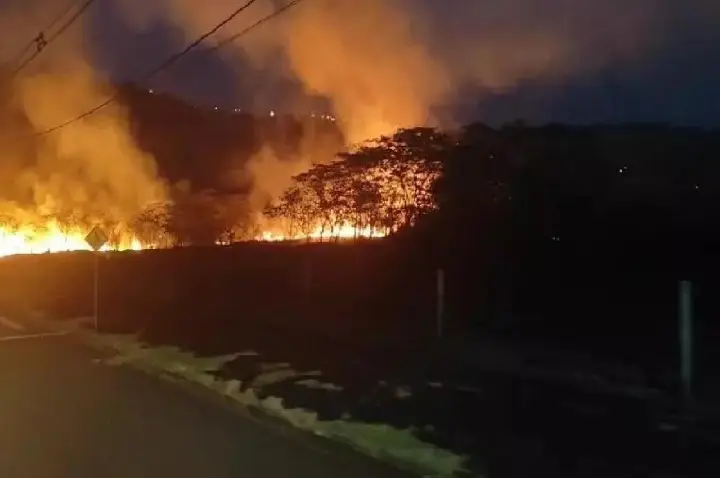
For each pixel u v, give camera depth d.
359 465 7.63
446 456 7.86
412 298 19.42
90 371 13.82
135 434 8.94
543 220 18.55
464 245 19.97
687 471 7.16
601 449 7.92
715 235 15.97
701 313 14.08
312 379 12.16
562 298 16.44
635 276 15.93
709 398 9.80
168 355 15.34
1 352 16.58
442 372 12.09
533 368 12.05
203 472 7.40
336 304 20.70
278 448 8.29
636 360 12.11
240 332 17.89
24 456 7.98
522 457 7.72
